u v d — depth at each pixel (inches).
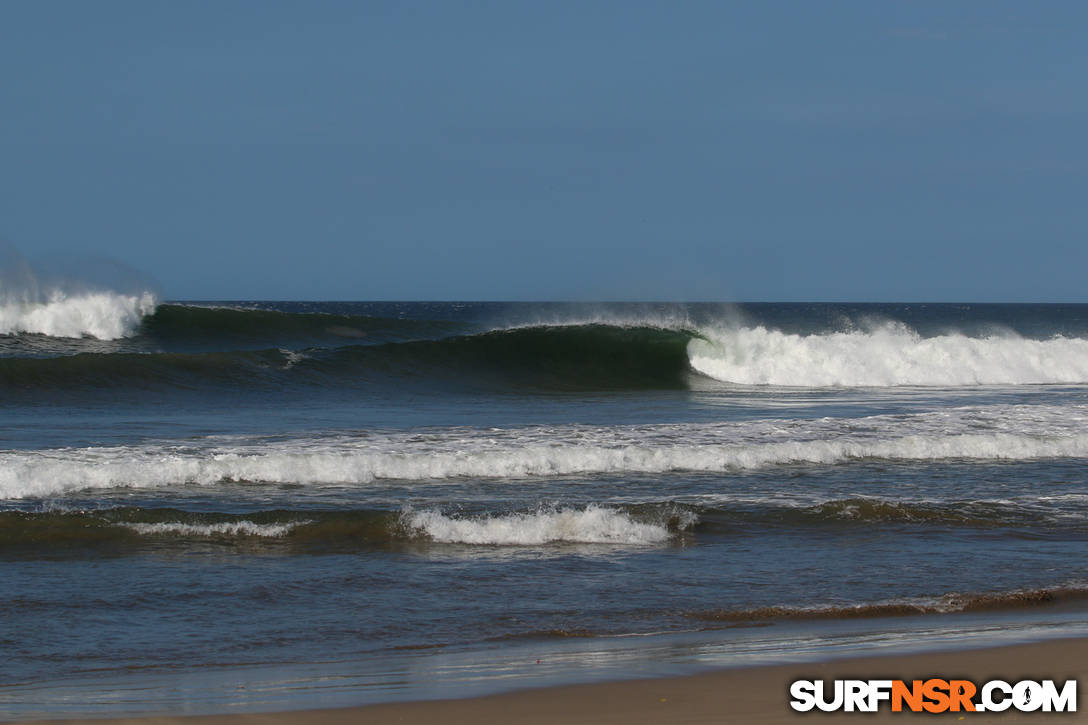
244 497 1899.6
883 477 2143.2
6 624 1203.9
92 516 1681.8
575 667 1037.8
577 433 2541.8
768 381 4475.9
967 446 2409.0
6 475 1899.6
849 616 1262.3
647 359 4522.6
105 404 3208.7
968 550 1604.3
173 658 1091.9
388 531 1658.5
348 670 1041.5
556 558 1542.8
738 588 1390.3
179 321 5068.9
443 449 2297.0
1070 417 2819.9
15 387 3371.1
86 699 938.7
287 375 3855.8
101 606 1282.0
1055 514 1825.8
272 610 1274.6
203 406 3245.6
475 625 1219.9
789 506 1845.5
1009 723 882.8
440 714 889.5
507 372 4313.5
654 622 1234.6
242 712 890.7
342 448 2303.2
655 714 892.6
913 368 4539.9
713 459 2245.3
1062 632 1168.8
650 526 1688.0
